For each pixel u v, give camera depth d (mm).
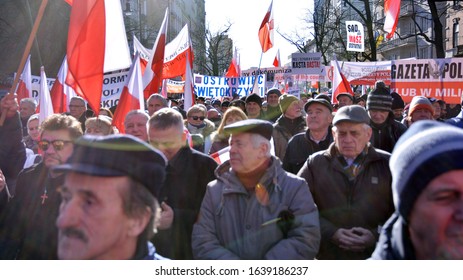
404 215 1499
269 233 2896
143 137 4098
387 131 5176
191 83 8242
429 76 8789
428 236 1451
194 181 3557
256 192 2969
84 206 1674
